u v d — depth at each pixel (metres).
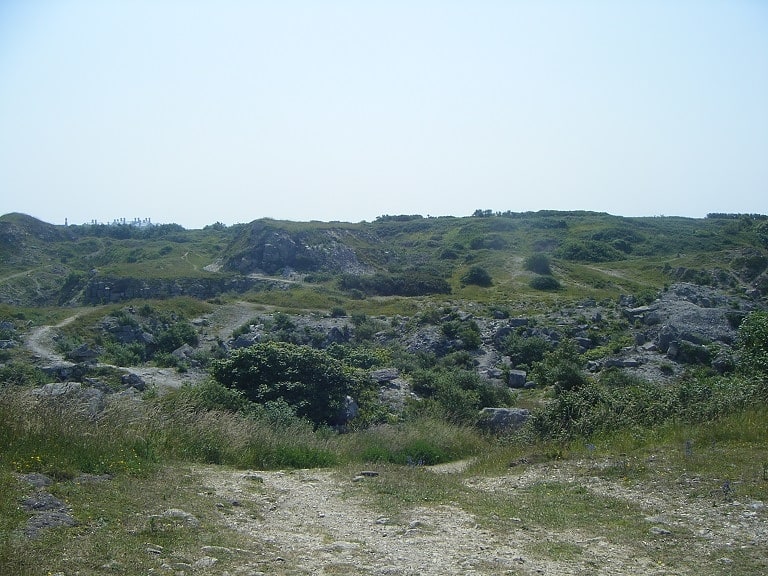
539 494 9.96
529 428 16.39
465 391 29.66
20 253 95.12
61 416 10.23
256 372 24.11
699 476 9.83
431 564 6.47
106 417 11.15
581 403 15.64
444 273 77.12
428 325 49.16
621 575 6.25
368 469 12.04
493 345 43.91
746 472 9.71
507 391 31.59
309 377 24.53
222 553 6.45
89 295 73.69
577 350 39.59
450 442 17.19
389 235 111.44
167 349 48.97
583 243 86.31
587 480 10.52
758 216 102.88
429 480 11.16
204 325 54.62
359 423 24.12
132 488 8.57
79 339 48.22
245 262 85.56
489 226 103.31
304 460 12.91
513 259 80.75
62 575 5.52
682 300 45.97
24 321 52.28
